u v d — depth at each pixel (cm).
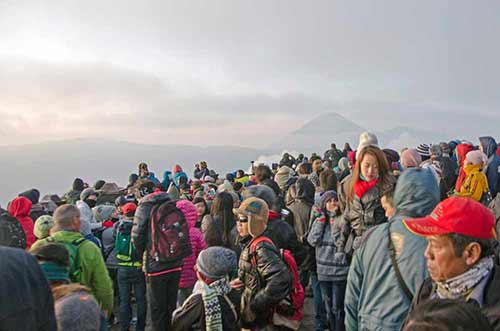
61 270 351
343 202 477
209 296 407
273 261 397
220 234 561
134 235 592
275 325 408
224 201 573
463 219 223
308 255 635
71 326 272
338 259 556
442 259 227
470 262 224
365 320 291
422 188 283
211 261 409
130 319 698
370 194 403
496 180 823
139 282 679
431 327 147
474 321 147
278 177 1052
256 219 416
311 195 681
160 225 580
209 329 402
